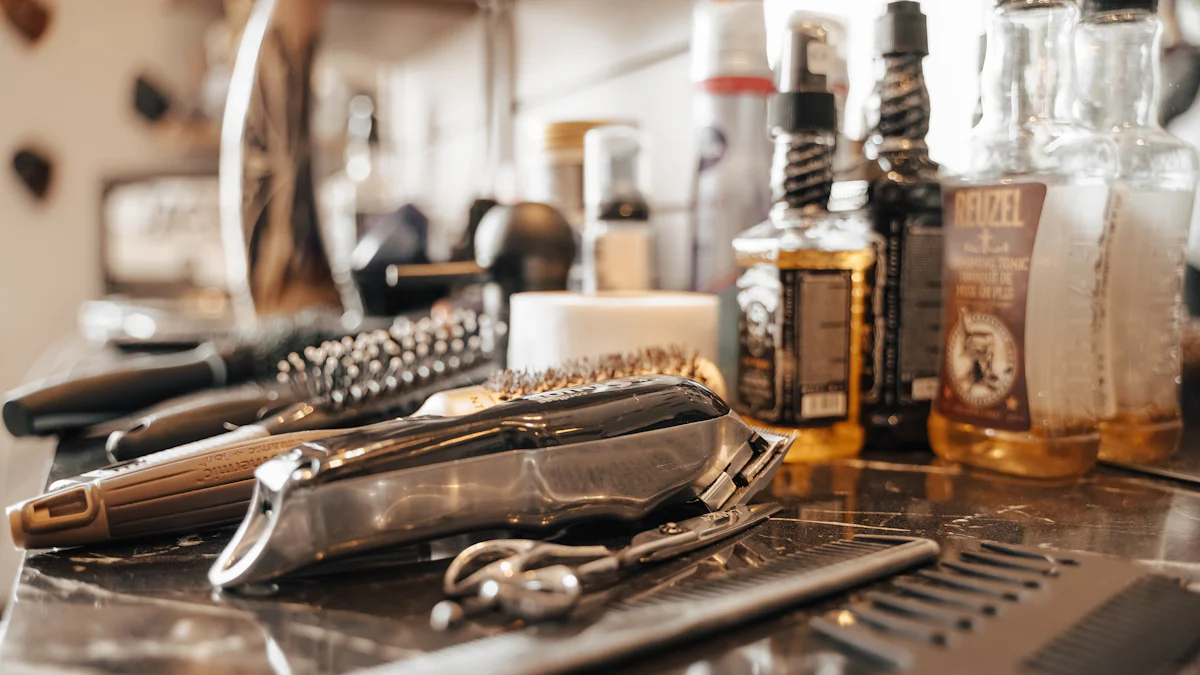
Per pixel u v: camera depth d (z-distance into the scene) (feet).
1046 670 0.54
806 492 1.11
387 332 1.45
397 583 0.75
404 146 4.93
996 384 1.16
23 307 5.65
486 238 1.68
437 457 0.79
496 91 3.25
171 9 5.74
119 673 0.57
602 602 0.69
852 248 1.28
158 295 5.52
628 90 2.36
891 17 1.35
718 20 1.69
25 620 0.67
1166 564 0.81
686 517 0.96
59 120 5.64
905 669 0.54
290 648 0.61
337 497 0.74
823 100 1.25
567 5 2.71
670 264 2.18
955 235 1.21
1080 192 1.11
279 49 2.28
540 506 0.84
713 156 1.70
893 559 0.76
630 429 0.90
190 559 0.83
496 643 0.59
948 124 1.58
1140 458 1.18
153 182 5.50
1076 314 1.12
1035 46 1.18
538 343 1.37
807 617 0.67
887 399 1.37
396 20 3.81
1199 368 1.20
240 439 1.04
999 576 0.73
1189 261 1.24
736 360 1.63
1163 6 1.28
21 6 5.41
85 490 0.84
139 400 1.52
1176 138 1.19
